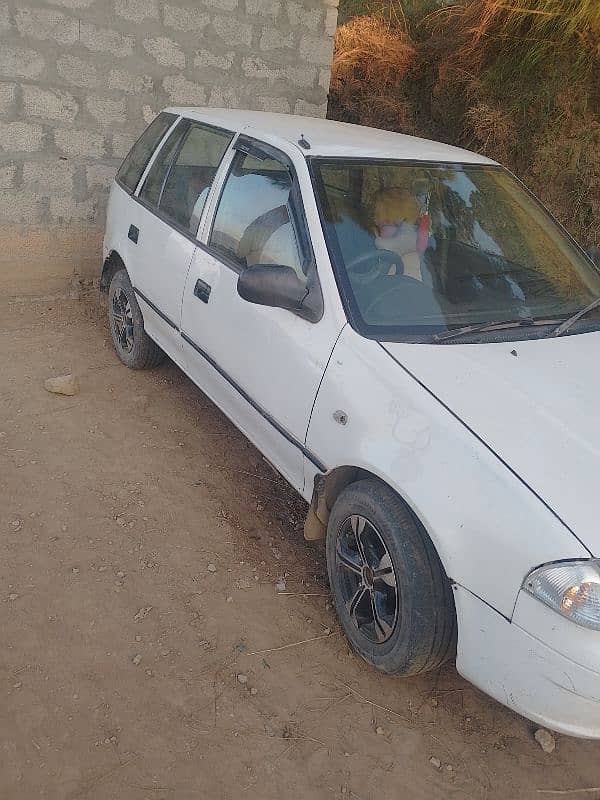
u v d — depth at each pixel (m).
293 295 3.14
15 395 4.69
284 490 4.11
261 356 3.41
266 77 6.90
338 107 10.30
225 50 6.57
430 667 2.75
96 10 5.85
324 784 2.51
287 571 3.49
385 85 10.09
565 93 8.74
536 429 2.59
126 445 4.31
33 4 5.60
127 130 6.33
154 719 2.66
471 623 2.44
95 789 2.38
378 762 2.62
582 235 8.90
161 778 2.45
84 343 5.59
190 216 4.21
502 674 2.38
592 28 8.45
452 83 9.42
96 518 3.65
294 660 2.99
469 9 9.26
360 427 2.83
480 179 3.88
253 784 2.48
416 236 3.43
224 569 3.44
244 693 2.81
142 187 4.89
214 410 4.84
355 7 10.52
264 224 3.57
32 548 3.40
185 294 4.08
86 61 5.95
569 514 2.30
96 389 4.91
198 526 3.71
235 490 4.05
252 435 3.69
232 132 4.09
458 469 2.50
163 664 2.89
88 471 4.02
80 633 2.98
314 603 3.32
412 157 3.73
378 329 3.02
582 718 2.27
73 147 6.14
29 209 6.11
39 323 5.88
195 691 2.79
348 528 2.97
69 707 2.65
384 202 3.47
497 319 3.24
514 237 3.71
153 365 5.18
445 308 3.21
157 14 6.12
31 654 2.85
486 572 2.38
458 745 2.73
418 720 2.81
